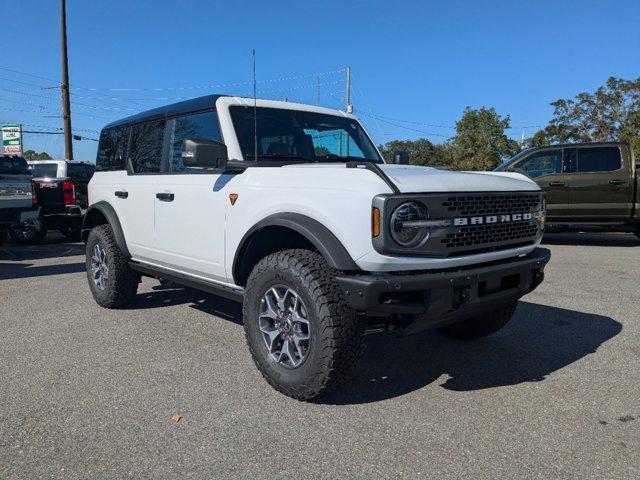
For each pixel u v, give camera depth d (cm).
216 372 394
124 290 560
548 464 272
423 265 311
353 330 316
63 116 2502
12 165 1120
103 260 572
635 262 906
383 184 305
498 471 266
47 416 325
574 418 323
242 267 389
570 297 639
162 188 470
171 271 481
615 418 323
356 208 307
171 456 279
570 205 1130
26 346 455
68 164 1314
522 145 4162
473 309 336
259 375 388
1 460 276
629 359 425
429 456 280
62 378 384
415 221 304
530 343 464
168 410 332
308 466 270
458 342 465
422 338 475
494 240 347
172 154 481
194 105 455
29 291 675
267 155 426
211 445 290
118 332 493
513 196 359
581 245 1162
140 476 262
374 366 408
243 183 383
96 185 590
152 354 434
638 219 1085
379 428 309
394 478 260
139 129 535
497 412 331
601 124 4166
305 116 474
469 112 3803
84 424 315
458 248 324
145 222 498
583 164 1123
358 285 303
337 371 318
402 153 498
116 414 327
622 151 1095
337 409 333
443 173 352
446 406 339
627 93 4109
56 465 271
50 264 899
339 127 495
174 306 590
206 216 417
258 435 301
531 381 380
